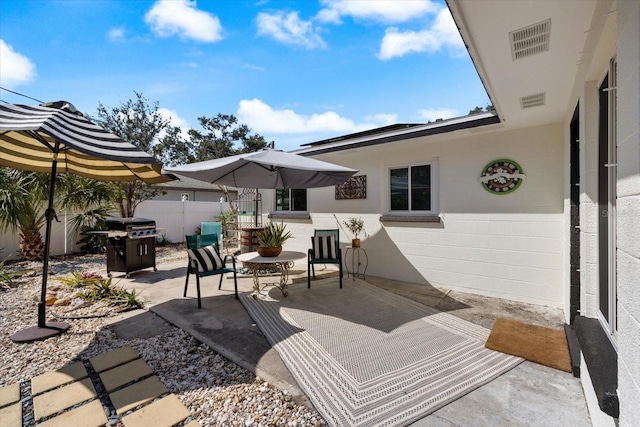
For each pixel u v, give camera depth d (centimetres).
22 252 784
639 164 115
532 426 206
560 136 446
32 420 209
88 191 817
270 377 264
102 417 212
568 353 302
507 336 342
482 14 210
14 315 414
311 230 768
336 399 234
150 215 1159
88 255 874
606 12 188
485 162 509
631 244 122
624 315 129
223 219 1298
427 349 315
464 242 534
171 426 205
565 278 409
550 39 238
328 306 454
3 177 684
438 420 212
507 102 370
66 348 320
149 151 1417
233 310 436
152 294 513
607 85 231
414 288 558
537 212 466
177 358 298
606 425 169
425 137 529
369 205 662
